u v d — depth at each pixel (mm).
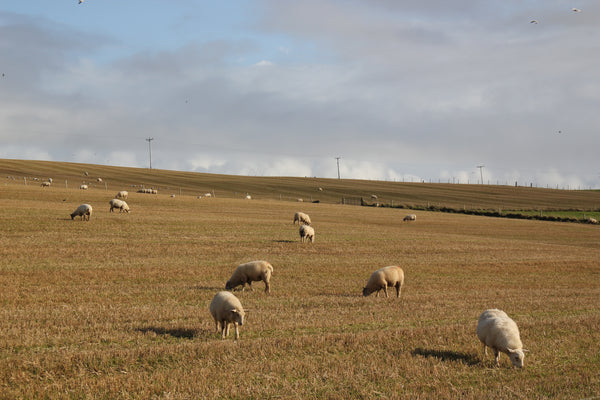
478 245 44656
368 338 13602
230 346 12531
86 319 15906
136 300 19719
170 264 29016
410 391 10062
